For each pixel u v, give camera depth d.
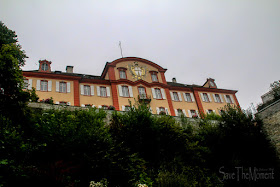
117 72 32.31
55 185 8.91
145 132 14.28
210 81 39.31
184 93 35.53
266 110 18.53
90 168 10.32
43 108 16.27
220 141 17.09
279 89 24.81
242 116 18.69
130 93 31.05
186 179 12.02
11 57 12.49
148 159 13.56
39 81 27.02
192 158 14.54
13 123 10.84
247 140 17.34
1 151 8.52
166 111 31.67
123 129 14.38
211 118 23.19
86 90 29.28
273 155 17.23
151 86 32.97
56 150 10.66
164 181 11.34
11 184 8.14
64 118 13.53
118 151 11.62
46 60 29.38
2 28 22.75
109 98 29.78
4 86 11.84
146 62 35.19
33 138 10.27
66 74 30.66
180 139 15.05
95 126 13.04
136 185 10.86
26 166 9.05
